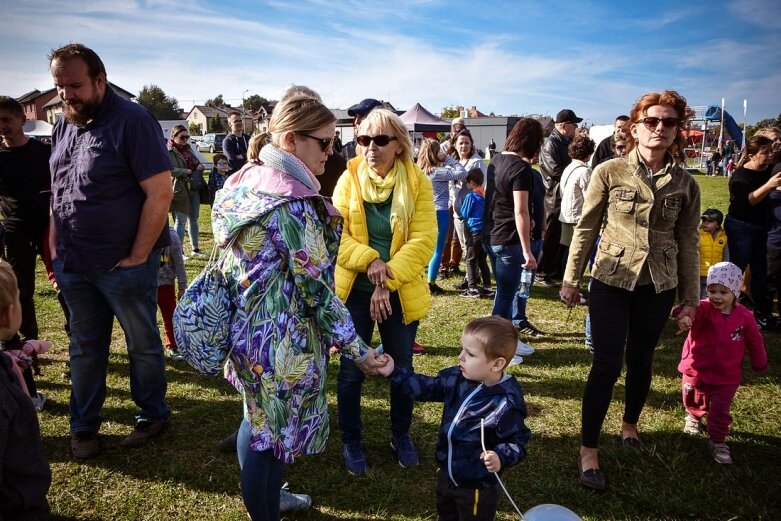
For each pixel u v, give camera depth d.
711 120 29.45
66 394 3.89
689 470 3.16
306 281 1.95
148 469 3.04
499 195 4.52
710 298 3.27
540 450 3.34
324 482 2.98
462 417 2.19
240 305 1.97
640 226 2.91
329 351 2.21
